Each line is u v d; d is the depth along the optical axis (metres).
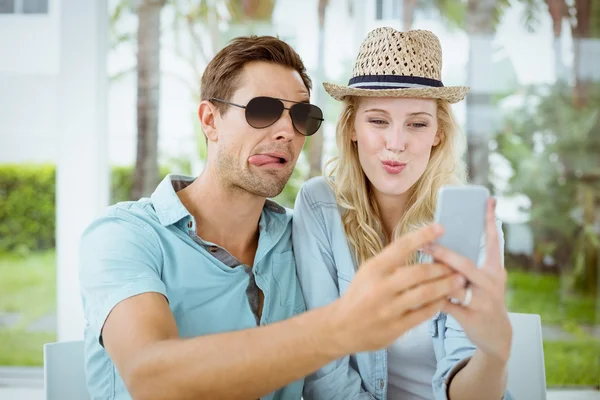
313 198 1.72
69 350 1.69
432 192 1.71
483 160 4.38
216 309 1.49
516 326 1.86
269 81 1.47
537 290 4.48
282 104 1.46
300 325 0.93
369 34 1.67
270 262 1.59
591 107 4.34
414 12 4.09
